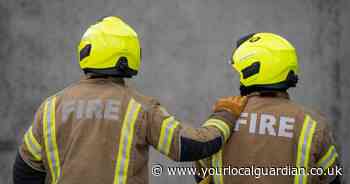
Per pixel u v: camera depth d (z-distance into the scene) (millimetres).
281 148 7023
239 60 7352
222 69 13797
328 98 14008
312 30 13930
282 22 13852
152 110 7008
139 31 13641
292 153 7008
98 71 7121
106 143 6863
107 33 7070
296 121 7055
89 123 6926
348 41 13930
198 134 6926
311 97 13984
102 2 13523
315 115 7148
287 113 7133
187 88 13766
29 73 13523
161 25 13680
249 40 7414
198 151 6895
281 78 7207
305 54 13938
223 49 13781
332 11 13938
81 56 7207
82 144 6875
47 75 13523
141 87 13695
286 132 7047
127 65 7125
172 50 13711
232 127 7219
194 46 13750
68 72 13523
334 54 13961
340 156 13961
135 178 6895
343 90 13984
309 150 6941
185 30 13703
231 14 13781
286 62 7191
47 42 13492
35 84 13531
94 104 6996
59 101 7148
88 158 6809
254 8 13797
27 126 13562
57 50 13500
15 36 13438
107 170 6809
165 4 13680
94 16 13508
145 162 7051
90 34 7148
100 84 7164
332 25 13953
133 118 6922
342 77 13969
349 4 13898
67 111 7027
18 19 13438
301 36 13906
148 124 6949
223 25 13766
